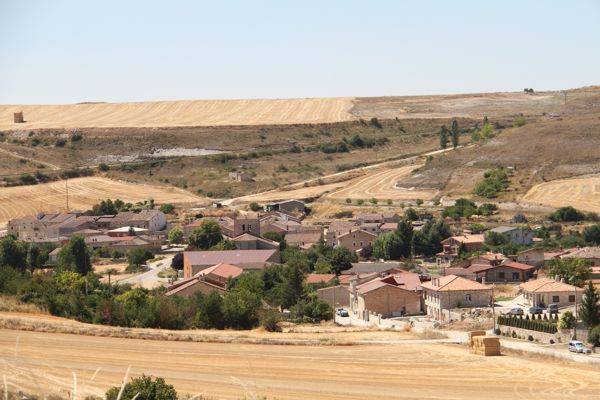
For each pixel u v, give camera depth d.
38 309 164.50
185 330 163.50
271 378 110.12
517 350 142.12
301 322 195.50
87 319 165.62
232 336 147.50
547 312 191.12
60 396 74.31
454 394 105.25
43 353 115.88
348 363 125.94
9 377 70.19
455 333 165.50
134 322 164.62
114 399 76.88
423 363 128.38
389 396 102.12
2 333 131.75
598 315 164.38
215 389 98.50
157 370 109.94
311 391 102.81
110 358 116.38
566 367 127.81
